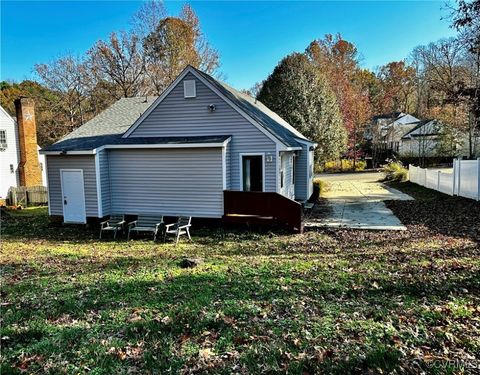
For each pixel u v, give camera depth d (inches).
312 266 269.6
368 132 1637.6
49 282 257.8
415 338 150.1
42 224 558.3
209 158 479.2
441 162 1314.0
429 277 229.3
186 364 139.3
